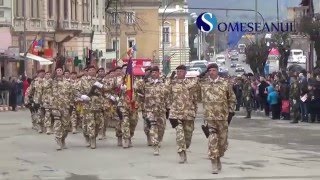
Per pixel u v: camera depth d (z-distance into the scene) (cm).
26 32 4847
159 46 10069
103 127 1736
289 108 2700
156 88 1542
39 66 4822
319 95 2500
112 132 2109
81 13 5975
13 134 2103
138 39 9075
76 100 1784
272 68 5691
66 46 5678
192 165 1352
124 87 1669
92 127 1670
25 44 4547
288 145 1730
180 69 1372
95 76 1770
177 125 1380
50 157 1512
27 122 2655
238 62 10306
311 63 4009
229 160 1420
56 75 1698
